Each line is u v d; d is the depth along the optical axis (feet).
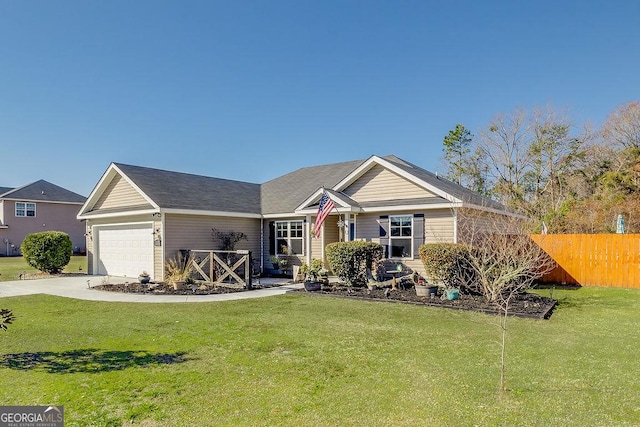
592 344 22.15
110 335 24.76
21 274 61.87
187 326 27.17
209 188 64.54
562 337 23.73
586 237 50.47
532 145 115.03
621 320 28.84
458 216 45.68
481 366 18.37
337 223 56.03
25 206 122.52
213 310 33.14
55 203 128.16
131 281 52.31
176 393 15.51
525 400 14.62
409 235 48.91
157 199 51.88
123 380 16.92
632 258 48.03
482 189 125.29
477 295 37.70
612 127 106.52
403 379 16.80
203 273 49.26
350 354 20.39
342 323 27.66
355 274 44.24
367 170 53.06
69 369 18.37
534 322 27.96
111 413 13.80
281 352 20.84
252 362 19.22
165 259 51.72
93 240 64.13
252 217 61.67
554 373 17.40
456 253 38.01
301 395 15.23
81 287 48.60
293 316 30.27
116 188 60.29
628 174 92.02
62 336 24.53
